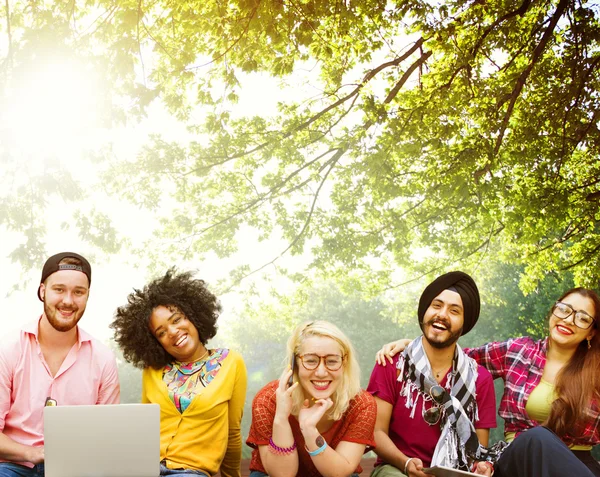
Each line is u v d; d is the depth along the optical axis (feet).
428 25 36.50
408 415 11.33
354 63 43.78
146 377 11.30
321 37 31.07
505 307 93.76
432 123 38.22
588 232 45.03
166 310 11.12
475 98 37.88
